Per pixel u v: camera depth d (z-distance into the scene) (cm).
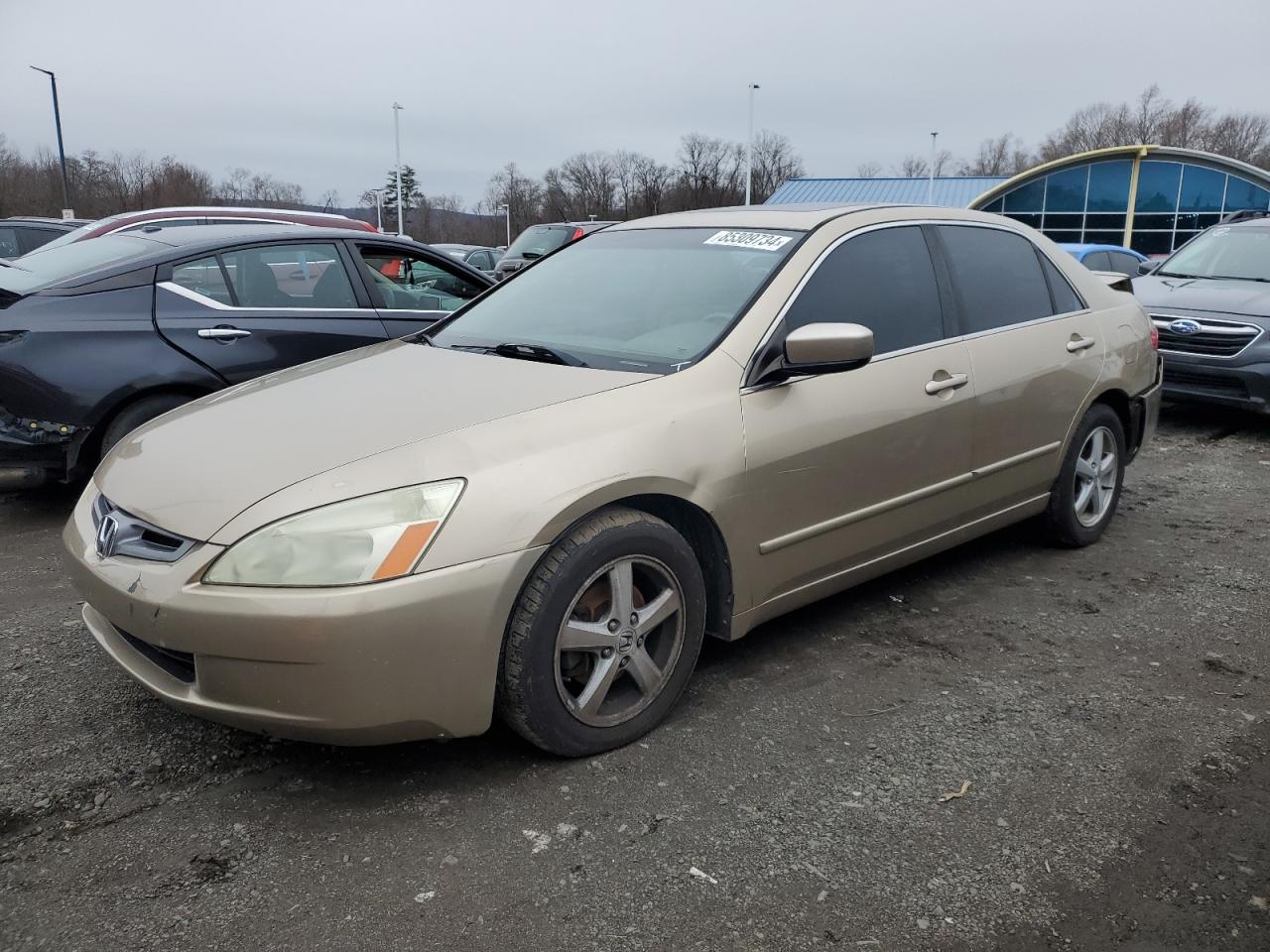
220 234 558
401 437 270
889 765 286
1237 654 362
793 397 324
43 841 250
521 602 264
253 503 252
